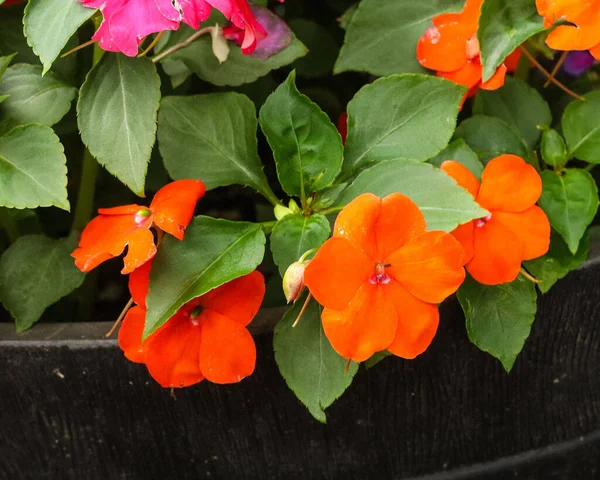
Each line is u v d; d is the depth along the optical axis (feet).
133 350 0.90
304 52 1.04
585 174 0.99
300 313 0.84
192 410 1.03
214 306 0.88
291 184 0.92
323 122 0.90
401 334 0.83
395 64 1.04
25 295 1.03
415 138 0.94
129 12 0.79
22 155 0.89
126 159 0.88
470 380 1.07
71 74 1.06
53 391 1.00
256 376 0.99
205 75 1.04
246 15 0.85
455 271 0.80
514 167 0.89
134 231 0.85
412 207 0.78
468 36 0.98
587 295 1.01
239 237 0.87
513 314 0.95
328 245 0.76
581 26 0.89
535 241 0.91
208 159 0.97
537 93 1.08
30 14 0.83
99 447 1.08
